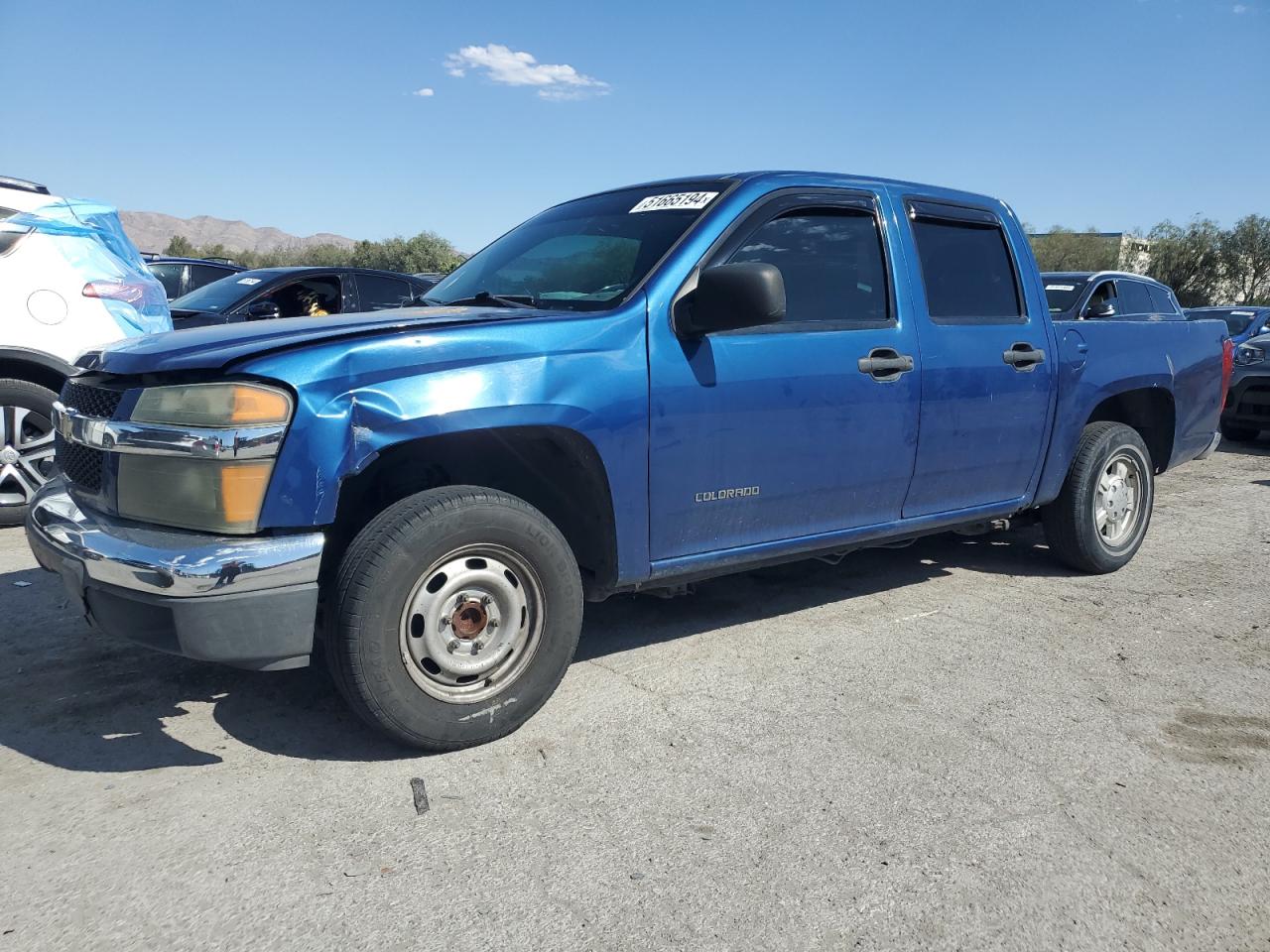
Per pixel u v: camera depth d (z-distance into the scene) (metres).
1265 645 4.19
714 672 3.76
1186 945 2.20
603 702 3.46
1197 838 2.64
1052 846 2.58
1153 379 5.27
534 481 3.43
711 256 3.50
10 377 5.51
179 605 2.60
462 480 3.44
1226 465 9.88
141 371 2.81
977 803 2.79
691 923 2.23
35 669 3.62
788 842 2.57
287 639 2.72
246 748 3.05
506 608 3.06
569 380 3.08
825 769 2.98
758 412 3.54
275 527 2.69
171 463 2.73
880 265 4.05
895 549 5.79
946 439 4.21
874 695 3.56
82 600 2.80
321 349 2.74
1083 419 4.93
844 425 3.81
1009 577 5.22
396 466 3.30
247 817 2.64
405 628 2.85
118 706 3.33
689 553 3.52
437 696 2.95
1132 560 5.66
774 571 5.24
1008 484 4.64
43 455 5.53
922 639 4.19
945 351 4.16
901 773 2.97
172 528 2.75
